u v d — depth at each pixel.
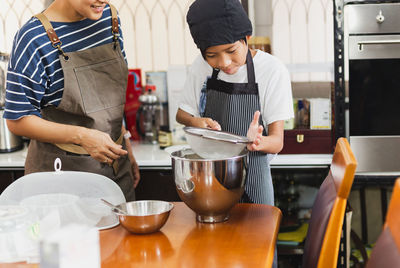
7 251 1.12
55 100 1.80
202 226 1.35
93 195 1.39
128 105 2.81
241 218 1.41
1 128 2.59
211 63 1.60
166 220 1.31
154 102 2.69
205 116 1.85
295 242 2.42
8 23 2.89
